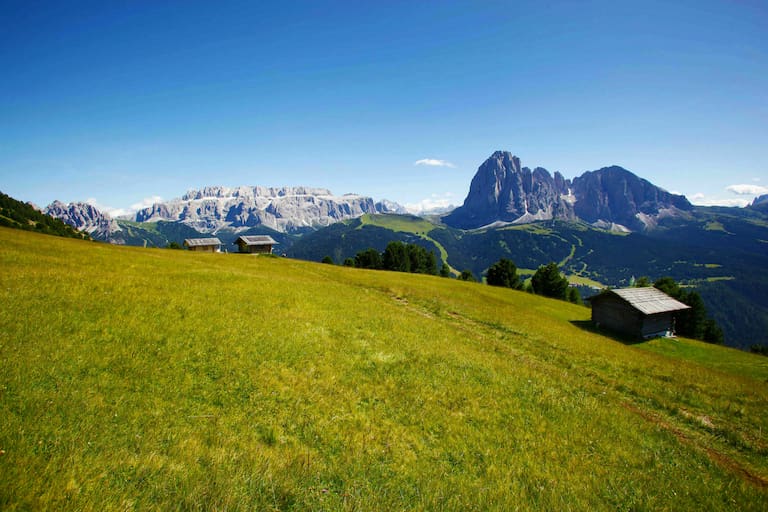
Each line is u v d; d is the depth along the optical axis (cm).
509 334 3319
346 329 2248
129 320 1678
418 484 941
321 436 1103
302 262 7250
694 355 4978
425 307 4012
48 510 605
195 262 4475
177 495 714
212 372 1377
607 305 5816
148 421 988
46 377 1093
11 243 3278
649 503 1031
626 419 1669
